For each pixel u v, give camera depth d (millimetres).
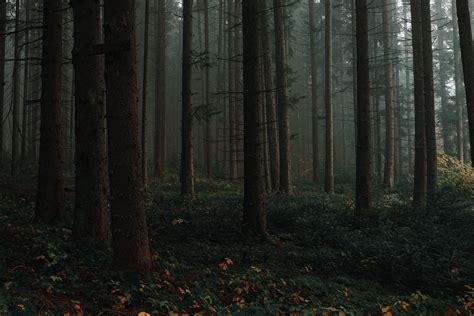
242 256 9375
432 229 11656
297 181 33000
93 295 5816
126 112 6637
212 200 17891
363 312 6531
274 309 6094
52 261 6816
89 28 8703
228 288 7176
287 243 10945
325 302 7012
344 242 10750
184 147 17844
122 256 6586
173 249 9273
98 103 8797
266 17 22359
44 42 10211
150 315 5402
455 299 7430
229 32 30031
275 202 17016
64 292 5805
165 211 14156
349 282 8312
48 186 10125
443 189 14781
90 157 8648
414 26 17312
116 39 6570
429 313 6637
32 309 4773
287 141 21438
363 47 14102
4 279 5891
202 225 11609
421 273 8445
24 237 8359
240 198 18125
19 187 15992
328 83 25406
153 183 23375
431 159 18312
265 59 22656
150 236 10375
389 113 28562
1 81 20234
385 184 27672
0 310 4426
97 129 8742
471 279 7895
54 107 10266
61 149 10445
